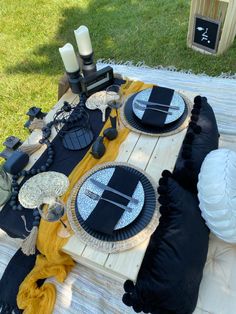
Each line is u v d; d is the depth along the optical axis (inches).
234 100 59.2
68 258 37.2
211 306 32.3
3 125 68.4
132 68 71.9
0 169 38.0
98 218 32.8
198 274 31.6
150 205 34.0
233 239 32.9
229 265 34.5
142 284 30.2
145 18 86.8
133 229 32.6
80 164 39.3
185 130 40.8
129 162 39.0
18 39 88.7
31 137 44.9
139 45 79.4
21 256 41.4
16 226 35.7
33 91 74.4
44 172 37.7
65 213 34.8
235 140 48.4
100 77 47.4
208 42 72.1
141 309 30.7
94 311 36.9
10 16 96.3
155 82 67.0
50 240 33.5
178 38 79.0
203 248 32.7
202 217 33.9
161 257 30.7
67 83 49.3
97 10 93.0
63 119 44.2
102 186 35.4
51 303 37.4
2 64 82.3
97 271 38.5
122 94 47.2
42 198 35.5
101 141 39.7
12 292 39.0
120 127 42.6
